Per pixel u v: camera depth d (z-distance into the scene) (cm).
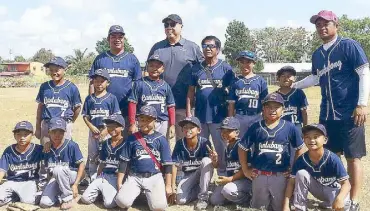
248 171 586
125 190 590
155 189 593
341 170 532
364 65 546
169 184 618
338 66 562
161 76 728
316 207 594
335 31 571
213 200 615
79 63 6525
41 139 684
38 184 632
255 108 673
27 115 1667
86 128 1313
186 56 723
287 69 647
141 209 601
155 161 605
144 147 604
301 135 572
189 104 721
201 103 697
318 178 546
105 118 643
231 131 611
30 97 2630
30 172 626
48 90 675
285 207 553
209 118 692
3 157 620
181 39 729
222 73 693
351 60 553
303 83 640
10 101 2280
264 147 571
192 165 629
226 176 632
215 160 605
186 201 622
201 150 623
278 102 563
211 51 685
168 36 720
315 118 1477
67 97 677
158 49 730
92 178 660
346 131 564
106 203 597
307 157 549
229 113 688
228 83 696
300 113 655
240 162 591
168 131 686
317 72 593
